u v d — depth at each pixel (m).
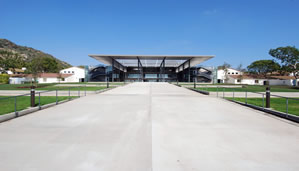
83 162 2.90
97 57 41.41
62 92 15.45
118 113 6.73
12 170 2.65
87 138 4.00
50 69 70.38
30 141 3.80
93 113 6.73
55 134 4.26
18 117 6.04
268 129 4.74
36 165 2.79
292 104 9.66
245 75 57.47
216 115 6.48
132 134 4.28
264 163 2.89
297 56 44.00
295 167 2.76
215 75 53.28
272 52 47.47
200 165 2.82
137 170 2.66
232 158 3.06
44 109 7.56
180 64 55.28
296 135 4.25
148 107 8.09
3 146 3.52
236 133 4.39
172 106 8.42
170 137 4.08
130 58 43.44
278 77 55.34
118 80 55.53
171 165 2.82
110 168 2.71
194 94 14.43
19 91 17.06
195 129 4.71
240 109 7.78
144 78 60.66
